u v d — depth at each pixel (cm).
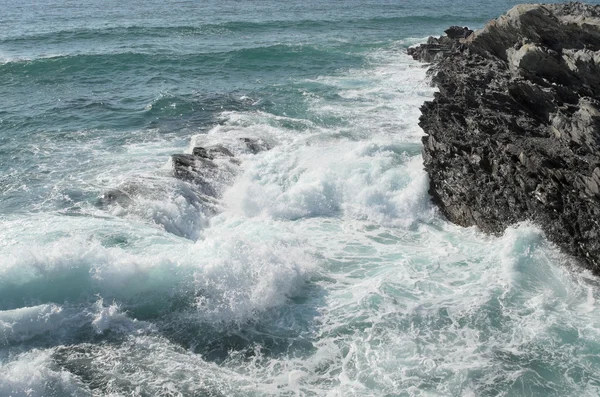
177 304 1297
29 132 2459
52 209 1762
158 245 1512
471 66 2361
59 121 2603
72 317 1234
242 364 1149
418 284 1373
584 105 1486
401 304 1295
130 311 1276
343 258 1513
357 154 2009
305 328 1243
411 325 1230
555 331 1194
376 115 2631
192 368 1132
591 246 1365
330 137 2291
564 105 1625
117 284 1310
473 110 1847
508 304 1284
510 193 1553
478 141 1700
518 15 2000
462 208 1692
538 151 1502
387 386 1069
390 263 1483
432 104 2083
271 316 1286
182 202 1755
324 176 1867
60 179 1994
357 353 1158
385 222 1736
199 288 1328
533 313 1252
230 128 2423
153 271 1349
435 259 1497
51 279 1298
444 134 1816
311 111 2708
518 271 1398
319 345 1191
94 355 1152
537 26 1922
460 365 1114
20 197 1850
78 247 1383
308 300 1334
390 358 1138
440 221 1734
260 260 1407
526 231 1501
